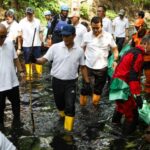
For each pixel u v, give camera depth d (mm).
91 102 8219
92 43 7859
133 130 6449
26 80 10102
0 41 6602
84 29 9266
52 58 6637
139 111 6734
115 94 6262
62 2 20828
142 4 29359
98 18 7777
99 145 5984
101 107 7891
